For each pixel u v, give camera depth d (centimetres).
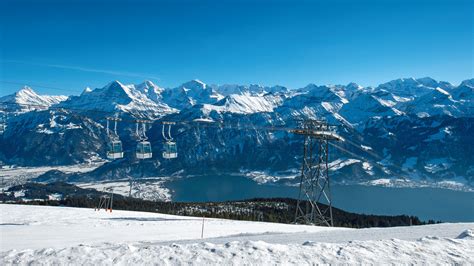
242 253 1659
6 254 1703
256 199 14400
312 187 6138
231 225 5047
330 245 1780
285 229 4591
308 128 6150
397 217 11819
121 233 4025
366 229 3123
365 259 1628
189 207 12088
